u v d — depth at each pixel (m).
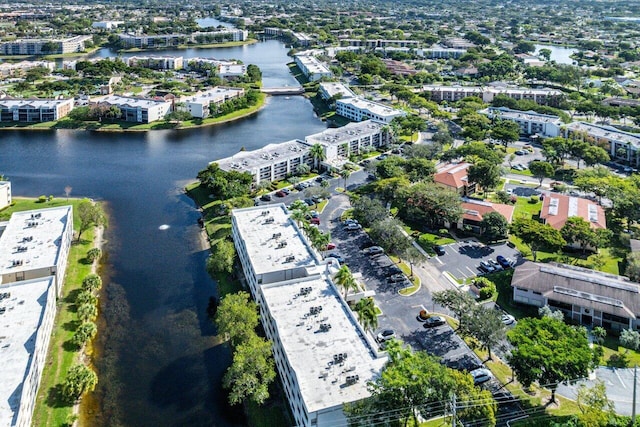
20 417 106.75
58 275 163.62
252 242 174.50
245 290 169.75
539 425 114.44
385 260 185.50
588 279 156.88
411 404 104.94
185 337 151.50
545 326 128.00
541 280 158.75
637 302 147.00
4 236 179.62
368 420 103.62
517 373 119.88
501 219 197.12
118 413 124.62
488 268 178.50
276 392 128.88
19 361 121.69
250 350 123.31
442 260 186.50
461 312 139.12
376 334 144.25
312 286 148.25
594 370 128.62
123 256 195.12
